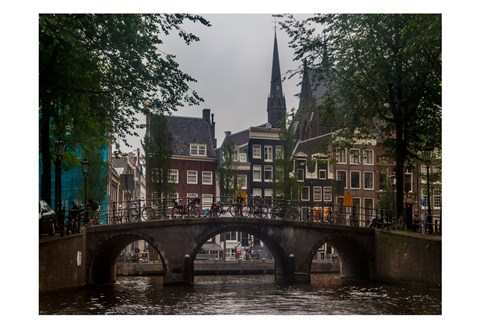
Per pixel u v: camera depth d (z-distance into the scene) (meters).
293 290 30.11
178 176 60.09
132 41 22.66
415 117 31.64
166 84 23.95
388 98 30.59
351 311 20.95
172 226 33.28
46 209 24.78
